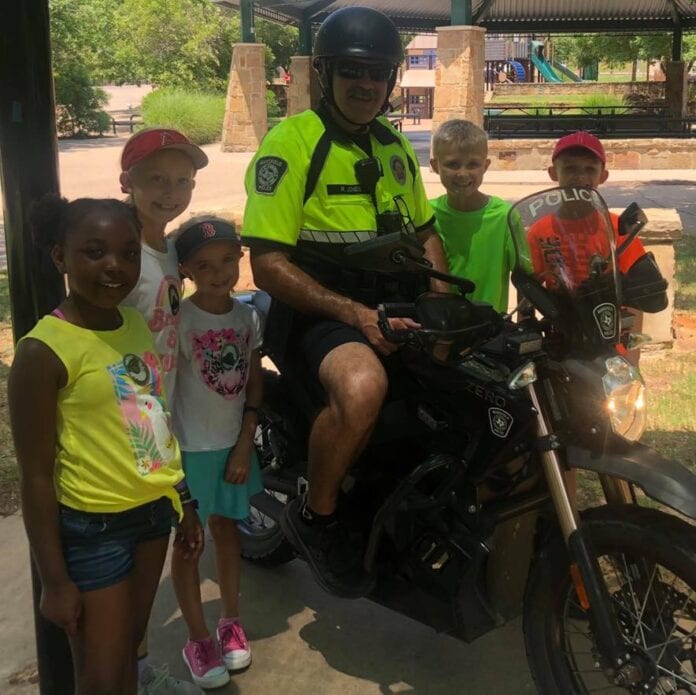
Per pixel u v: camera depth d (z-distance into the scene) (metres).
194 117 25.27
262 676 3.13
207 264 2.91
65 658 2.66
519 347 2.50
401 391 2.88
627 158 18.28
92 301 2.24
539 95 32.66
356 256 2.82
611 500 2.72
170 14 31.48
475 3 21.52
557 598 2.66
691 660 2.54
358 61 2.82
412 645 3.29
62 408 2.22
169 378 2.83
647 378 5.94
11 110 2.42
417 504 2.75
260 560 3.78
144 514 2.37
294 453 3.38
